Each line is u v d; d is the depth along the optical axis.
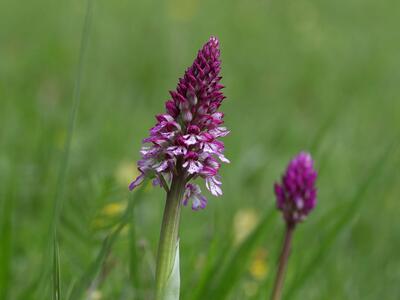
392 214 9.54
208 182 4.11
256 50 18.00
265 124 13.06
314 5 23.39
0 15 18.58
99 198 5.97
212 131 4.13
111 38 17.38
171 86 14.82
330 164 10.91
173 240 4.12
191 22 19.73
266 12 21.75
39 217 7.84
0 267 5.56
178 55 16.55
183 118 4.04
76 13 19.34
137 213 7.96
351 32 20.80
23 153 9.55
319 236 7.60
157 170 3.99
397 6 23.98
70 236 6.01
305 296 7.10
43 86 14.03
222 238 7.30
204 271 5.71
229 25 19.81
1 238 5.60
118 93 13.84
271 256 6.98
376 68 17.44
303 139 12.32
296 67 17.16
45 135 9.41
